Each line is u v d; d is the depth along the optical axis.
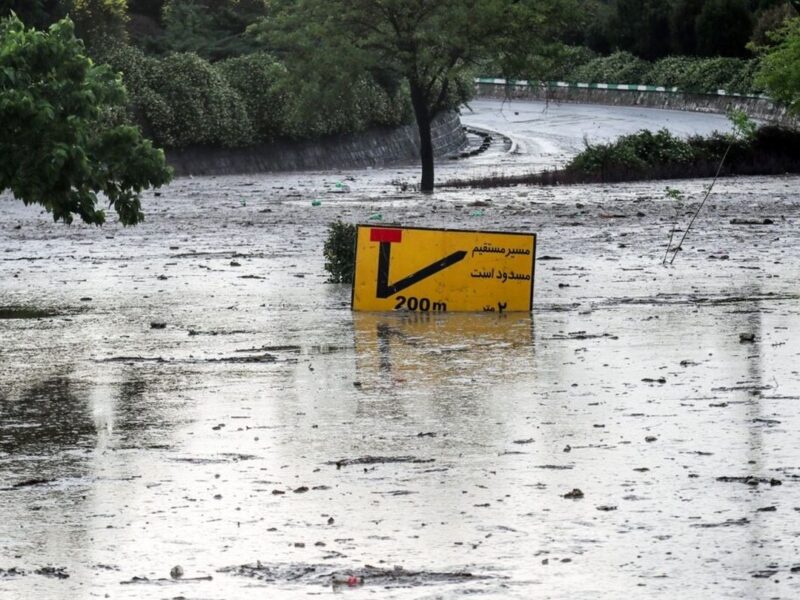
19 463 18.86
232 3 153.12
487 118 193.00
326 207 78.50
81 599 13.09
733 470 17.20
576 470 17.50
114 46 126.00
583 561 13.78
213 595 13.16
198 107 123.94
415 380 24.70
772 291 37.62
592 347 28.06
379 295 35.41
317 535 15.01
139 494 16.95
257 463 18.47
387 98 147.00
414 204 80.19
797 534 14.44
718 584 12.97
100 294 40.09
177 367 26.78
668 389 22.94
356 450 19.08
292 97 107.00
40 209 78.19
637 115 185.50
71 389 24.56
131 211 39.81
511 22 96.06
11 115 36.69
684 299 36.19
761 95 175.12
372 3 96.12
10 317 35.28
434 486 16.94
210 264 48.38
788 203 75.12
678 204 75.44
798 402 21.45
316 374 25.61
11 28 38.50
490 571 13.59
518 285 35.16
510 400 22.45
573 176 102.38
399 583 13.35
